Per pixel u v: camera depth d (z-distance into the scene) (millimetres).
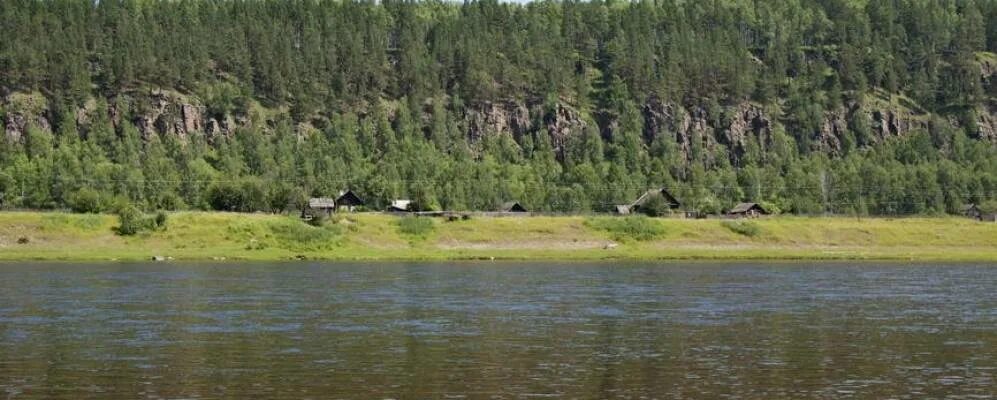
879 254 195875
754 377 56094
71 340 68125
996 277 134250
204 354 62750
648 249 197875
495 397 50812
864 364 60250
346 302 93688
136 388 52562
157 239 182875
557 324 77688
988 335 72312
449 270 145125
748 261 177750
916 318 82562
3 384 53469
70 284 111875
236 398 50312
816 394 51781
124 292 102312
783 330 74750
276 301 94312
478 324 77500
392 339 69375
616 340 69375
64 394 51188
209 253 173375
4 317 80250
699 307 90375
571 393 51812
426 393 51594
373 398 50344
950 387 53500
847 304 93875
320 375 56031
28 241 177625
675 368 58719
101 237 182125
